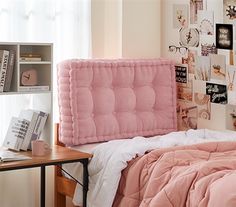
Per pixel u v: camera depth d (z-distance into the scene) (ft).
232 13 13.42
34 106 13.29
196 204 9.20
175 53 15.15
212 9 13.97
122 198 11.41
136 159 11.50
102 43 14.85
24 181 13.58
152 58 15.06
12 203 13.44
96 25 14.73
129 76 14.03
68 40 14.14
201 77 14.39
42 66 12.95
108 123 13.56
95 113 13.48
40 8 13.61
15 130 12.31
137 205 11.05
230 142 11.80
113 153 11.67
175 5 15.06
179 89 15.08
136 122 14.08
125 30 14.85
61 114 13.24
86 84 13.23
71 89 12.99
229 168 9.73
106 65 13.65
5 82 12.24
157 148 11.80
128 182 11.26
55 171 13.60
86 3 14.35
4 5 13.10
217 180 9.12
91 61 13.41
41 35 13.67
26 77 12.52
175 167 10.55
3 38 13.15
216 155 11.12
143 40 15.19
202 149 11.59
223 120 13.83
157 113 14.55
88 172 12.15
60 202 13.65
